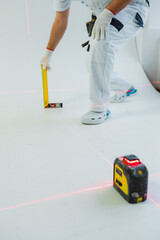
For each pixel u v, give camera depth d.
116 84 2.22
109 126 1.71
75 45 2.71
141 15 1.74
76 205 0.88
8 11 2.59
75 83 2.53
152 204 0.88
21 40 2.59
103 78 1.69
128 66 2.81
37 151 1.32
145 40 2.82
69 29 2.70
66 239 0.72
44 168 1.14
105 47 1.61
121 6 1.48
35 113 1.99
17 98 2.24
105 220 0.80
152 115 1.96
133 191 0.86
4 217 0.82
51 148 1.35
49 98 2.30
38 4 2.62
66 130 1.63
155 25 2.79
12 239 0.72
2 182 1.03
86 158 1.24
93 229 0.76
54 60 2.61
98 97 1.73
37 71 2.52
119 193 0.94
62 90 2.43
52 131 1.61
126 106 2.21
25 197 0.93
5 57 2.51
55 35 1.86
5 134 1.56
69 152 1.30
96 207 0.86
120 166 0.89
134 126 1.71
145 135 1.55
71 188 0.98
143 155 1.27
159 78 2.90
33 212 0.84
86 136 1.53
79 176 1.07
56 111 2.04
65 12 1.72
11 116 1.91
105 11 1.51
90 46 1.65
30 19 2.62
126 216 0.82
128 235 0.74
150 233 0.74
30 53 2.58
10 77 2.43
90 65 1.65
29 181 1.03
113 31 1.62
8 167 1.15
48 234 0.74
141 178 0.84
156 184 1.00
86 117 1.73
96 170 1.12
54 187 0.99
